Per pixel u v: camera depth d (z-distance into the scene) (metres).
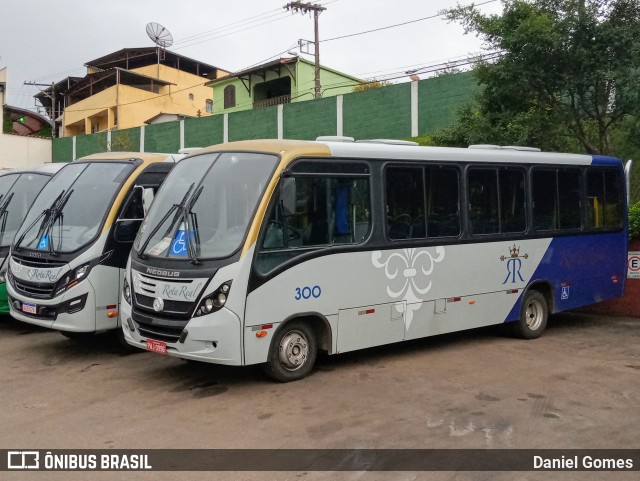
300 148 7.29
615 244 10.87
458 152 8.88
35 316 8.42
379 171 7.99
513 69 12.24
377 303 7.88
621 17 11.90
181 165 7.96
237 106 45.06
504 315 9.34
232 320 6.61
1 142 38.31
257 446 5.42
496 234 9.22
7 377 7.70
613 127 12.84
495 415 6.18
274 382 7.25
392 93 24.91
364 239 7.79
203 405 6.52
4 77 38.69
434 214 8.54
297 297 7.13
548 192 9.93
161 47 53.00
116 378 7.59
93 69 56.22
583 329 10.62
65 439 5.62
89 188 9.00
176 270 6.84
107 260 8.41
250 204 6.95
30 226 9.10
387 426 5.87
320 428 5.82
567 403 6.56
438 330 8.54
